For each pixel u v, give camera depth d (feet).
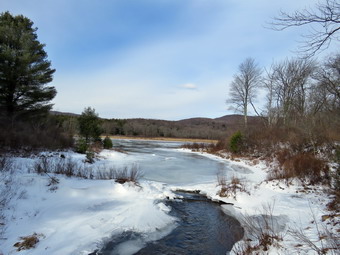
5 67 50.34
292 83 75.92
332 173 23.77
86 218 17.75
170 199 25.66
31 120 59.00
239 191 26.55
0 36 52.60
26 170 27.81
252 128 79.97
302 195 24.16
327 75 30.68
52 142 50.16
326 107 40.70
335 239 12.17
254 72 94.48
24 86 53.88
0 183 20.74
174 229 18.35
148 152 79.10
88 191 22.93
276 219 18.94
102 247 14.47
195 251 14.99
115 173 31.32
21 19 62.18
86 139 57.72
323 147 36.96
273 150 52.60
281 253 12.28
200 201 25.75
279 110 80.07
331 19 12.02
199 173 40.75
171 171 41.83
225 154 71.72
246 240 15.84
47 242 13.76
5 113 52.11
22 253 12.35
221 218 20.93
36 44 62.13
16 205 17.69
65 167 30.07
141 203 21.83
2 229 14.40
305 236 13.84
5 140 40.81
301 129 45.44
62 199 20.76
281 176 31.30
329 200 20.49
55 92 62.49
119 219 18.20
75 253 13.16
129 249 14.69
